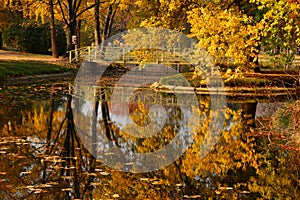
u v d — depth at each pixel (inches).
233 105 692.1
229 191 305.4
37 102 713.6
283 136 472.1
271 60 592.7
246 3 706.8
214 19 514.3
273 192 299.9
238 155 401.7
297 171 353.1
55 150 407.8
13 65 1080.2
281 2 476.4
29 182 312.7
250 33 522.9
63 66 1235.9
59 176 328.5
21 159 371.9
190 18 551.2
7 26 1740.9
